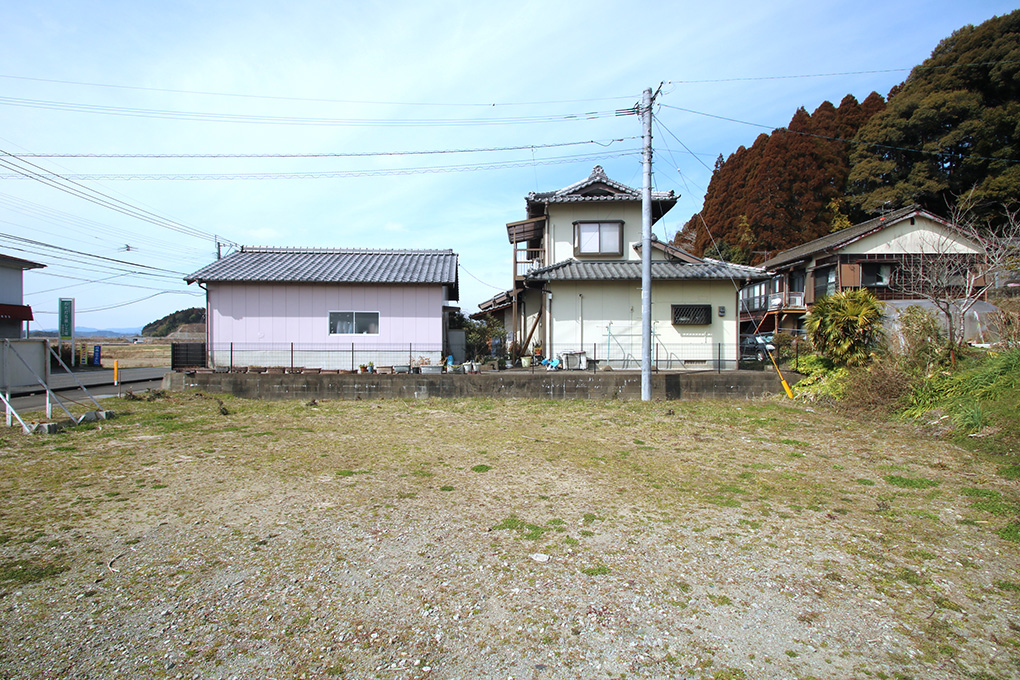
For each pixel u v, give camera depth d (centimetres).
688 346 1530
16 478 547
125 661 262
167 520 439
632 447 717
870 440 748
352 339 1440
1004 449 645
